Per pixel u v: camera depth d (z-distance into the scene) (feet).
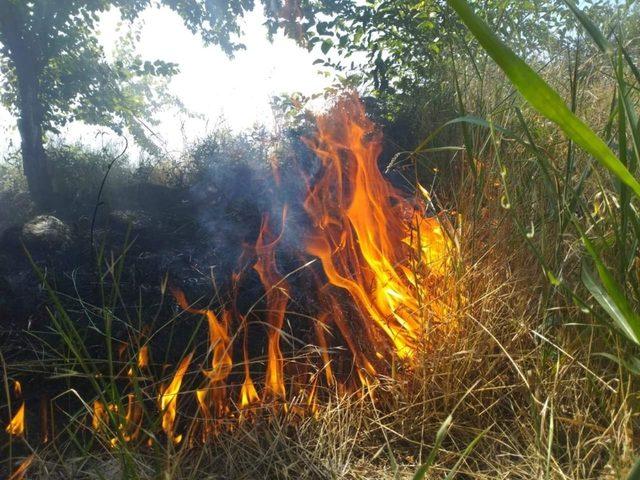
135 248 10.58
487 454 6.27
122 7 19.83
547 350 6.61
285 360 7.79
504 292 7.25
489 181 8.19
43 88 19.06
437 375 6.79
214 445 6.70
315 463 6.37
